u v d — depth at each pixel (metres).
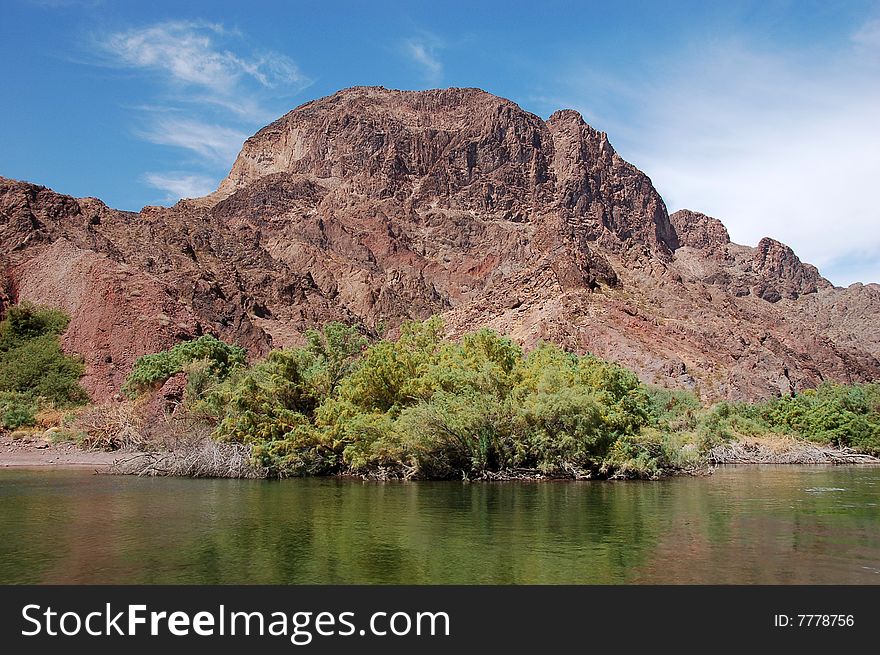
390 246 199.62
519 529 22.06
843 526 22.95
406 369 42.44
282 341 124.12
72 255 97.00
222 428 41.47
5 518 23.86
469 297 185.88
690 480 40.69
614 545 19.64
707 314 126.12
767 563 17.61
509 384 40.84
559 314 98.38
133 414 57.12
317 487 34.44
